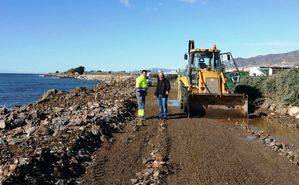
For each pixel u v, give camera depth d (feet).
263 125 58.90
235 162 36.68
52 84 303.68
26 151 33.88
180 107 76.28
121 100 78.23
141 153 38.37
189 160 36.58
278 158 38.83
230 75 71.15
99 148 39.52
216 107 65.26
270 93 82.38
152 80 165.68
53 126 47.21
